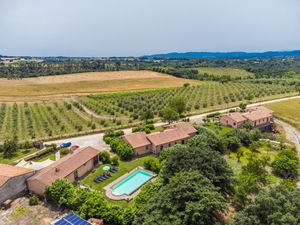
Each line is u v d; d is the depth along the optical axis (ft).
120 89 513.04
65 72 655.76
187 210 96.94
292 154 187.01
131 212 117.29
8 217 129.08
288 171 172.45
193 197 102.22
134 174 173.68
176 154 135.33
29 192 151.02
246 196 128.88
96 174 173.88
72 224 109.40
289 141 245.86
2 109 347.15
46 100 408.87
